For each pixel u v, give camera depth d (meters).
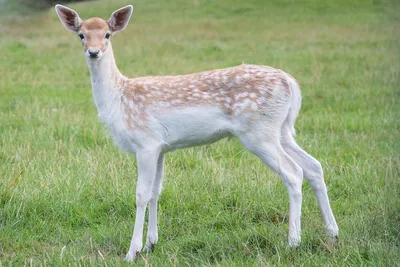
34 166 14.73
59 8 11.24
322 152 16.59
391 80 26.52
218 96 10.74
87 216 12.61
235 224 12.13
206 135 10.87
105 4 63.03
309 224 11.45
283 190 13.41
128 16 11.37
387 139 17.59
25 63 34.69
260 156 10.74
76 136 18.42
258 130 10.66
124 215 12.82
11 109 22.89
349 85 26.41
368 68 30.05
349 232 11.01
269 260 9.93
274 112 10.69
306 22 50.19
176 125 10.77
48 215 12.57
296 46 38.84
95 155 15.72
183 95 10.79
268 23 50.47
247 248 10.29
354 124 19.72
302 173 10.66
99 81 10.91
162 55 36.88
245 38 43.31
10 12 55.62
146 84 10.97
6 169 14.43
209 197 13.12
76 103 24.05
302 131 19.36
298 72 30.14
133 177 14.09
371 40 39.66
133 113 10.78
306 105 23.08
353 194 13.41
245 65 11.08
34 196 12.76
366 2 56.56
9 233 11.69
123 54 37.41
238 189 13.34
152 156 10.72
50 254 10.66
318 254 10.21
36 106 22.72
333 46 38.25
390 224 10.94
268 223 12.12
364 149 16.52
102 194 13.30
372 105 22.56
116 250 11.12
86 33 10.93
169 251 10.87
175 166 15.23
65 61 35.12
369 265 9.52
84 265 10.02
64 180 13.60
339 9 55.03
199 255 10.47
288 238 10.53
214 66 32.50
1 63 34.22
